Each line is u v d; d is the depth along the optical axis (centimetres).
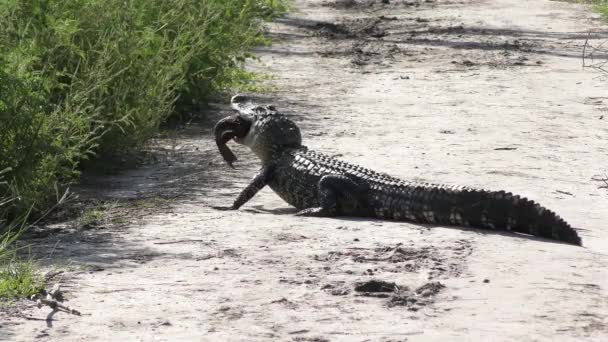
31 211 3666
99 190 4122
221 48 6341
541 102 6512
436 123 5741
